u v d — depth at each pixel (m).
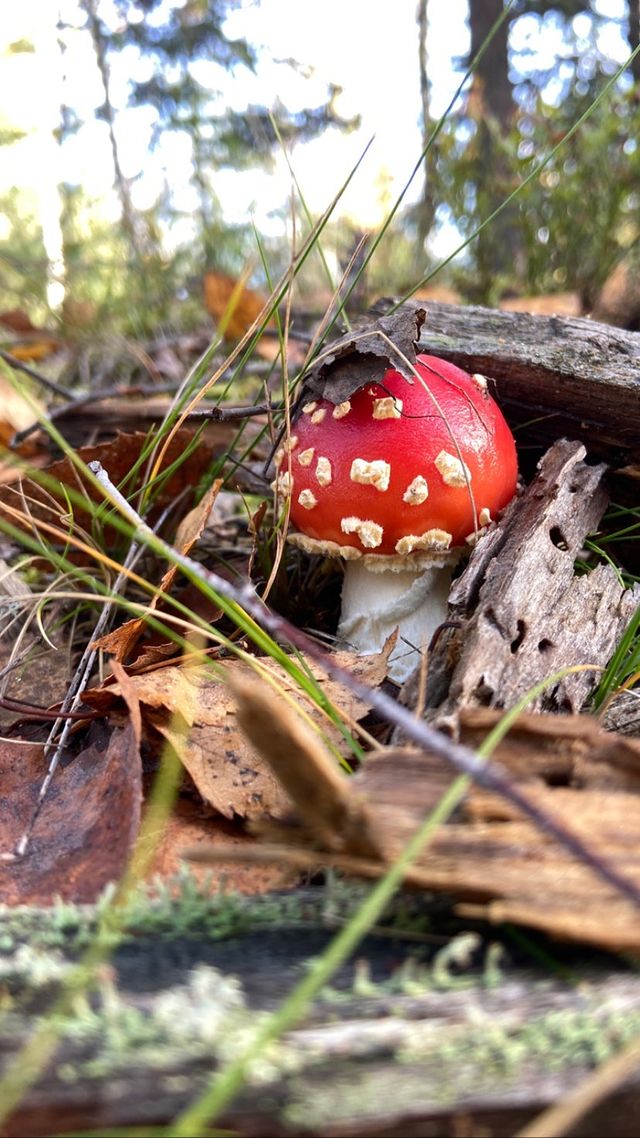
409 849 0.08
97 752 0.14
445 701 0.13
